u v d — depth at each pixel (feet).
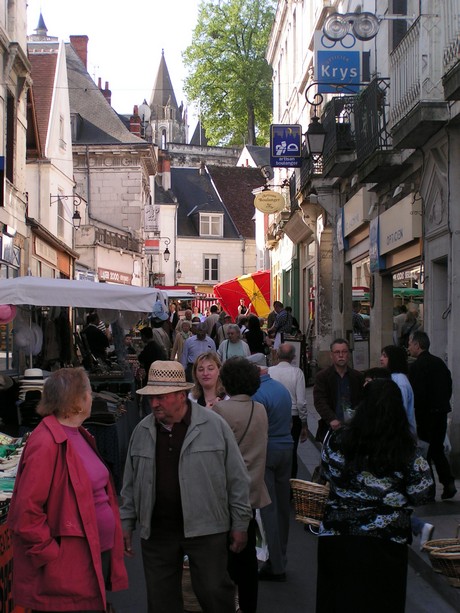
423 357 30.25
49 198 94.17
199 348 54.08
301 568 23.22
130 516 15.75
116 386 42.24
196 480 15.24
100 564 13.71
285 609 19.93
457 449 35.68
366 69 52.95
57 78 101.09
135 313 50.65
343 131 54.24
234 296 122.83
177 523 15.38
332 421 27.27
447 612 19.97
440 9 35.73
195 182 215.10
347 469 14.03
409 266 45.44
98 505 14.25
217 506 15.39
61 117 102.63
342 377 28.30
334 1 67.26
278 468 22.71
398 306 49.65
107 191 144.77
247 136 213.25
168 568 15.43
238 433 19.45
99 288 37.73
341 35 43.27
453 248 36.27
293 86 97.14
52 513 13.51
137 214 144.56
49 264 92.22
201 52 201.05
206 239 204.44
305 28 86.43
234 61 199.00
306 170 70.90
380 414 13.93
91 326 49.83
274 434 22.59
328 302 74.43
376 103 45.32
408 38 38.45
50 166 94.27
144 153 143.74
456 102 34.68
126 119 187.73
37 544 13.15
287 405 22.94
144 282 157.17
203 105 203.92
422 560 22.67
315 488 21.20
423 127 36.55
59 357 49.34
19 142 75.15
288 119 104.01
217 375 22.35
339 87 54.24
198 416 15.67
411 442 14.05
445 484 29.86
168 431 15.56
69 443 13.76
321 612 14.26
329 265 74.33
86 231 121.90
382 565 13.82
